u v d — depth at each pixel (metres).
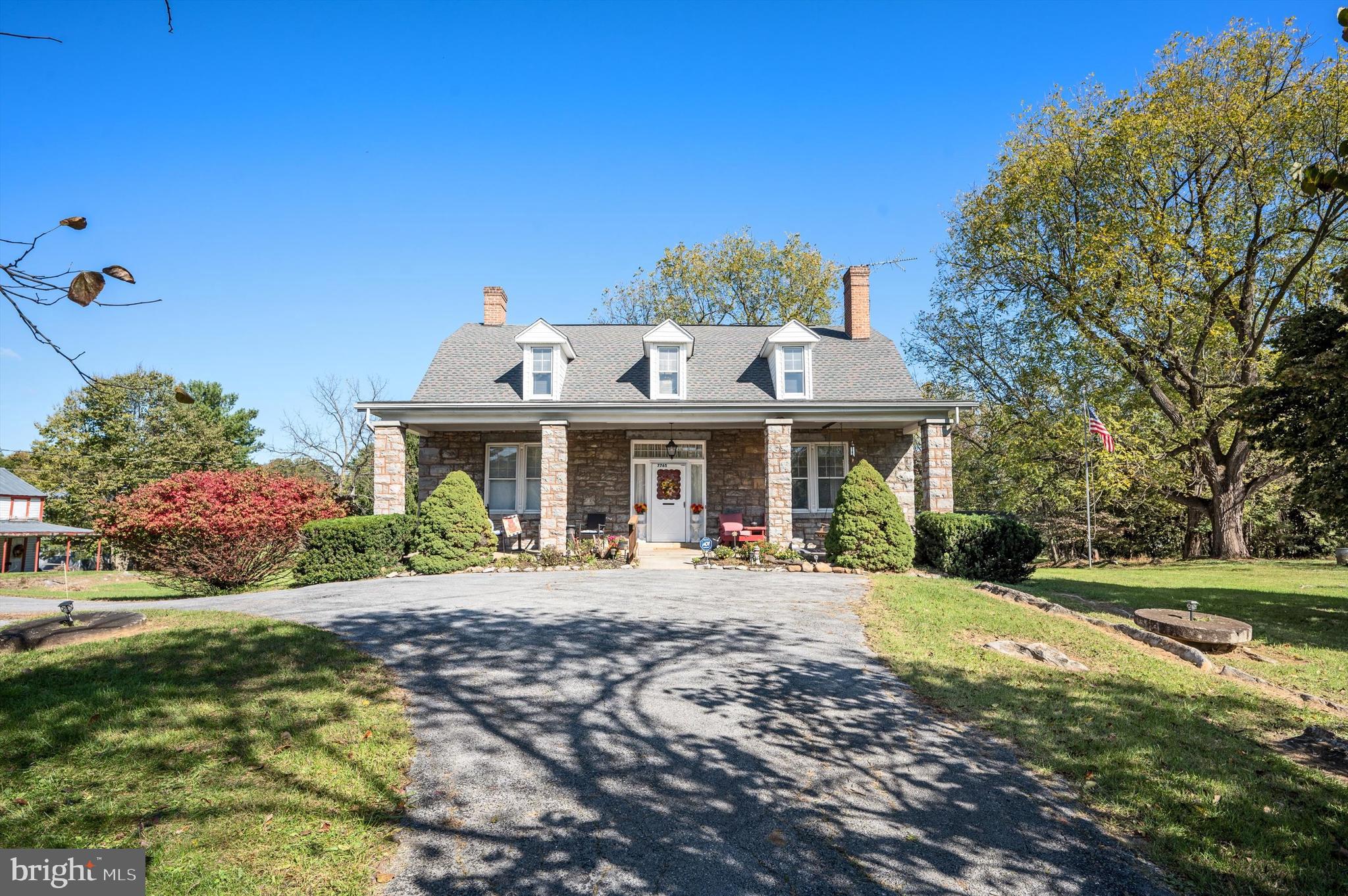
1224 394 22.59
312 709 5.54
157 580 16.00
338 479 34.72
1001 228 24.12
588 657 7.36
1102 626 9.83
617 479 19.42
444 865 3.73
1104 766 4.96
